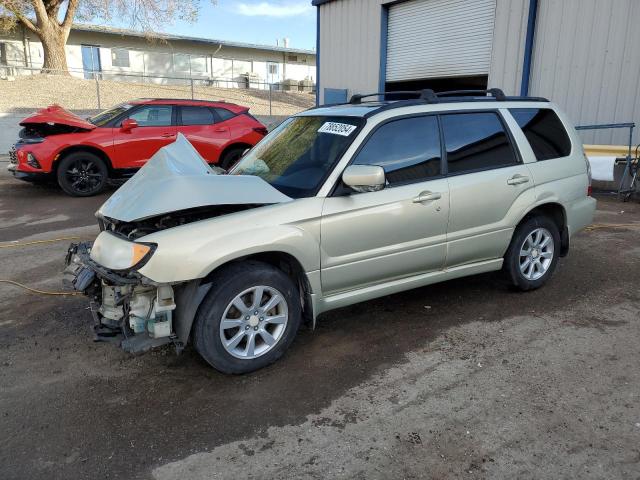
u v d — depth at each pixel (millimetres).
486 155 4430
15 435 2928
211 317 3283
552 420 3000
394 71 14406
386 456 2732
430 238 4098
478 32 11953
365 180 3484
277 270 3502
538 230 4762
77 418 3078
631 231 7074
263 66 37594
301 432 2936
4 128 16047
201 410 3150
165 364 3688
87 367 3652
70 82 24406
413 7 13539
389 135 3975
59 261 5988
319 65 16875
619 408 3104
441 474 2602
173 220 3475
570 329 4145
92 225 7730
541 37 10625
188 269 3139
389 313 4488
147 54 32250
